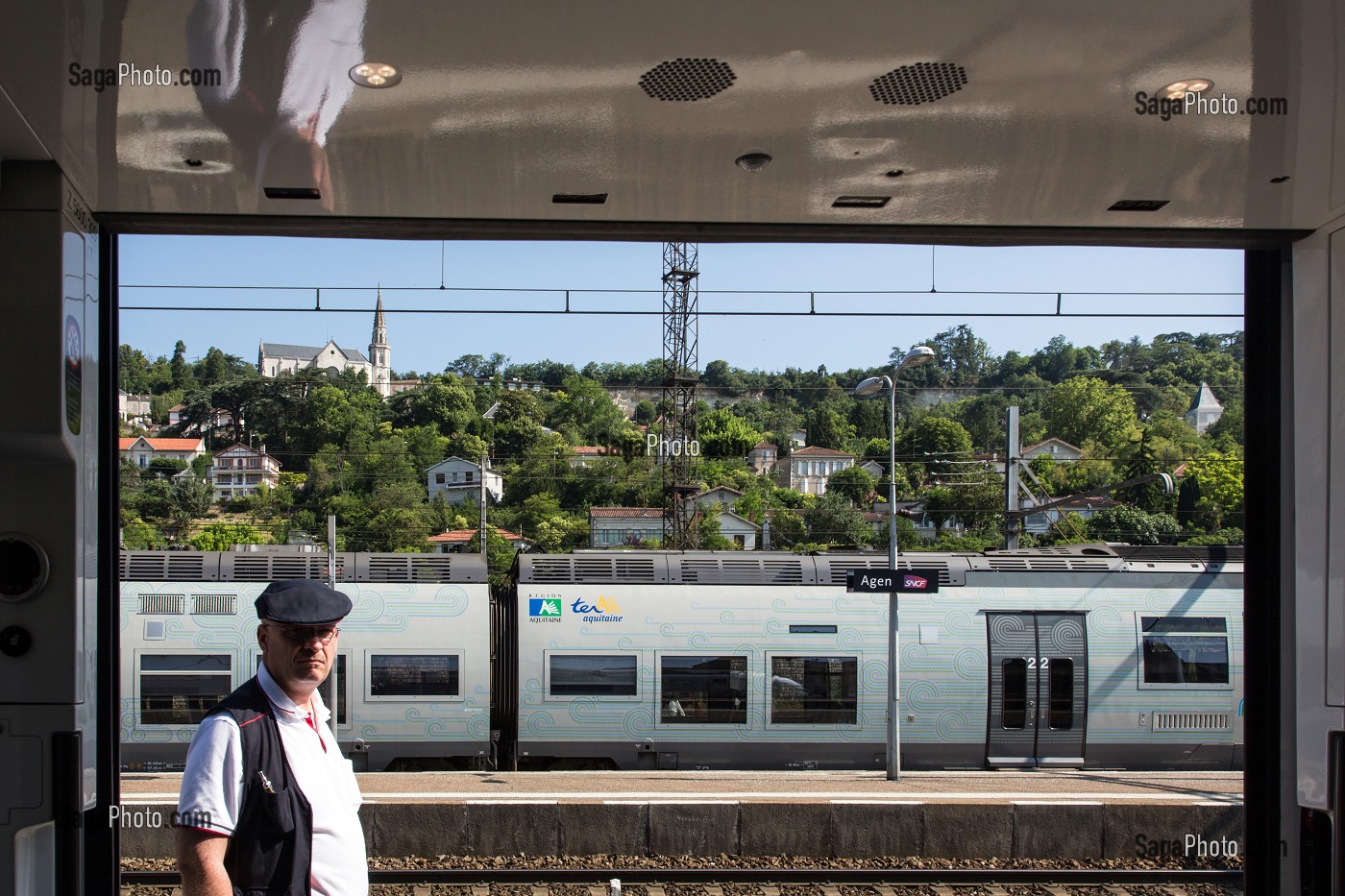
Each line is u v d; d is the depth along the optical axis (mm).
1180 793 11453
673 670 13883
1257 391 4621
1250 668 4555
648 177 3850
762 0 2570
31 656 3688
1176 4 2537
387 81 2998
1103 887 9305
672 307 33250
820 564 14383
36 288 3623
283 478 64312
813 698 13930
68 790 3689
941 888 9281
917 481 64938
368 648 13656
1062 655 14117
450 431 76625
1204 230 4438
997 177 3855
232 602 13469
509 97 3127
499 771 13617
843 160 3674
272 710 2943
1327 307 4281
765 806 10281
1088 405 69312
